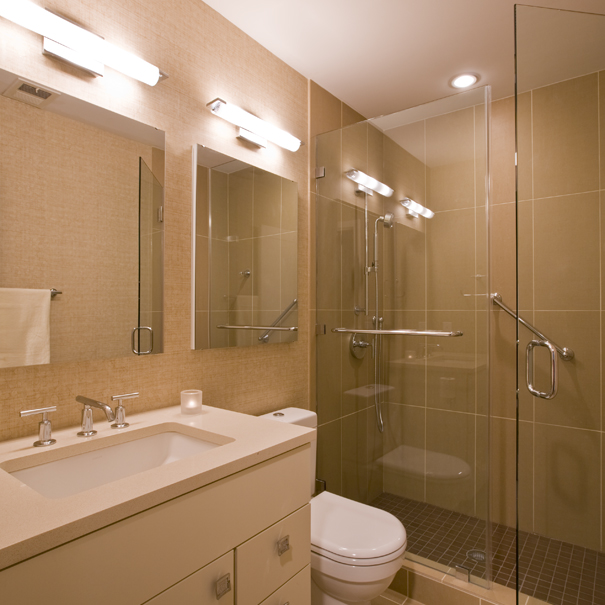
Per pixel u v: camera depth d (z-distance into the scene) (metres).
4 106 1.15
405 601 1.84
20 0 1.12
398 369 2.04
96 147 1.35
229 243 1.80
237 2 1.72
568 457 1.33
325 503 1.78
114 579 0.77
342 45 2.01
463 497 1.85
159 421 1.35
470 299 1.84
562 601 1.30
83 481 1.13
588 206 1.30
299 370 2.24
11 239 1.16
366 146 2.14
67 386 1.29
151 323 1.50
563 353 1.33
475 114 1.82
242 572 1.03
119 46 1.41
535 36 1.34
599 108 1.29
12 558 0.64
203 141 1.71
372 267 2.12
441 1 1.71
